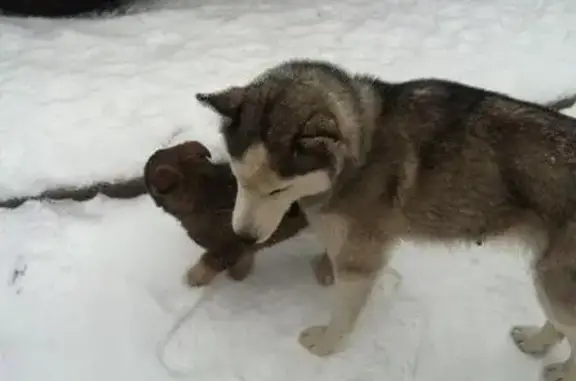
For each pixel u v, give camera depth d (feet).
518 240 4.39
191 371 4.76
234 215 4.16
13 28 6.61
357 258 4.49
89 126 5.87
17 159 5.68
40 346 4.83
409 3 7.07
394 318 5.06
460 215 4.33
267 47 6.55
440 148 4.20
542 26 6.88
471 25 6.86
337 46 6.61
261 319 5.00
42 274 5.13
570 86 6.45
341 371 4.82
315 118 3.86
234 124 4.02
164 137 5.83
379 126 4.24
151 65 6.32
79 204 5.49
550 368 4.81
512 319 5.08
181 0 7.13
